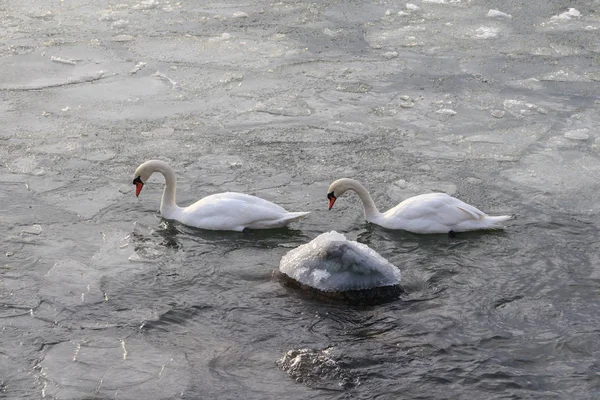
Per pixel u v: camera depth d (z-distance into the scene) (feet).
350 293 31.68
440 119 51.34
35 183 41.75
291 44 64.54
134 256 34.83
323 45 64.54
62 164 44.11
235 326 29.96
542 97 54.90
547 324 30.14
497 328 29.86
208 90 55.77
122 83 56.70
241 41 64.95
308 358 28.02
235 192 38.99
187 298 31.78
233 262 34.47
